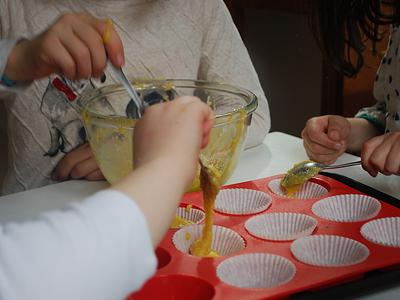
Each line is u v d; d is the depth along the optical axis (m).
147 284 0.70
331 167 1.00
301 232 0.81
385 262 0.71
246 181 0.99
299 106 2.47
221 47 1.22
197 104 0.61
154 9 1.16
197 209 0.89
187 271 0.71
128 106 1.00
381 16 1.17
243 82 1.22
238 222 0.86
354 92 2.28
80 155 1.04
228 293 0.66
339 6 1.17
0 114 1.43
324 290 0.67
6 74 0.91
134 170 0.56
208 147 0.85
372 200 0.87
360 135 1.22
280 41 2.46
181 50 1.18
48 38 0.84
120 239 0.49
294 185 0.96
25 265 0.46
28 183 1.15
